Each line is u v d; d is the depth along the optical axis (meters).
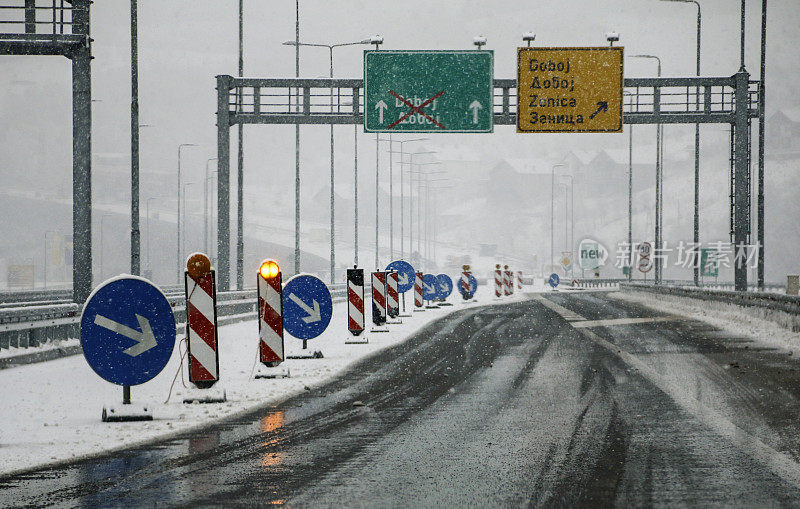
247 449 16.45
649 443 16.69
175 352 35.22
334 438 17.45
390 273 51.34
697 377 26.47
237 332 45.47
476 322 51.81
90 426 18.97
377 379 26.84
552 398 22.58
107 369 20.00
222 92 59.78
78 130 41.56
